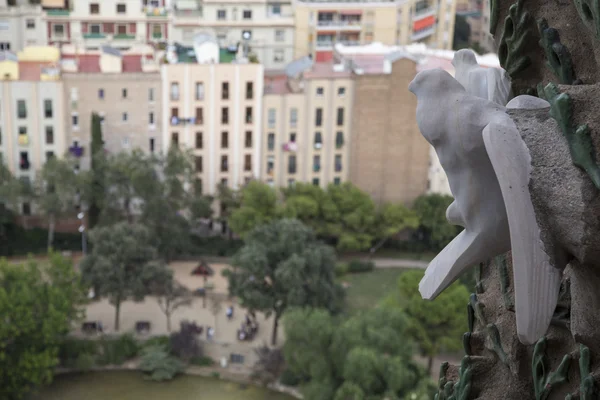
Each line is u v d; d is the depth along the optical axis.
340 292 84.06
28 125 101.50
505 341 10.58
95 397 76.50
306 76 103.44
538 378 9.88
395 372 63.03
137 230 83.38
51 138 102.25
